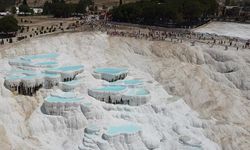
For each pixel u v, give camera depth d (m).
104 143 73.31
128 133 75.12
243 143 83.06
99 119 80.31
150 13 148.88
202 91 99.06
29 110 81.12
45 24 146.25
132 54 112.62
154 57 111.69
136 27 140.75
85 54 107.88
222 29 147.38
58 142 76.19
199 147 78.31
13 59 97.88
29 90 85.50
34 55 102.94
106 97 85.75
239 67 106.12
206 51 112.19
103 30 129.38
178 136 81.31
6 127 74.38
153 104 85.38
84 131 77.88
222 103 96.62
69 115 79.12
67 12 176.00
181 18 148.25
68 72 90.81
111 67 102.62
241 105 96.81
